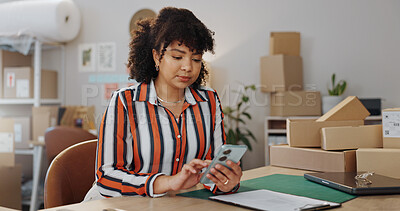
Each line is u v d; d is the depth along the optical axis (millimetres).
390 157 1321
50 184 1291
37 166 3660
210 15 3930
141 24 1292
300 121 1601
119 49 4207
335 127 1452
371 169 1345
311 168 1496
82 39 4352
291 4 3752
